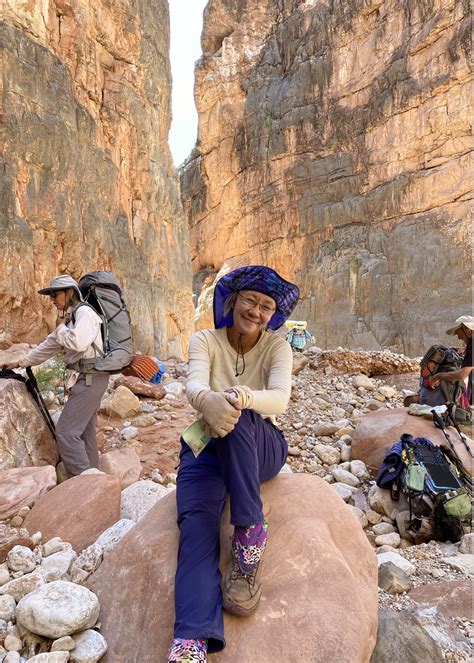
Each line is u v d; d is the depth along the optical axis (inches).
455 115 943.0
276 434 80.4
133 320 410.0
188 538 66.9
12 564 85.8
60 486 107.5
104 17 428.5
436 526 123.6
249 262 1311.5
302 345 376.5
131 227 453.4
